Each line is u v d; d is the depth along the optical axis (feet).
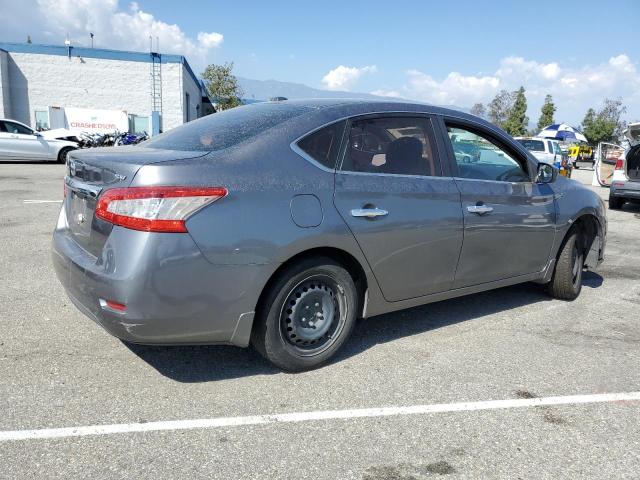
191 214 9.05
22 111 100.53
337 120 11.16
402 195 11.55
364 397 10.27
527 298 16.84
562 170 62.95
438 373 11.40
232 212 9.40
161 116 106.63
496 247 13.57
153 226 8.84
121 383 10.41
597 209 16.43
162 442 8.58
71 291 10.10
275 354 10.60
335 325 11.39
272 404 9.89
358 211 10.81
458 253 12.72
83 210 10.30
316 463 8.23
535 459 8.54
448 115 13.04
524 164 14.47
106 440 8.57
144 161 9.23
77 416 9.20
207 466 8.04
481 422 9.55
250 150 10.05
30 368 10.83
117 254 8.99
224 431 8.96
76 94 102.63
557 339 13.53
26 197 33.37
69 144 61.21
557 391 10.80
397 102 12.40
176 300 9.11
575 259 16.42
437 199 12.12
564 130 109.29
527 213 14.12
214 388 10.39
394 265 11.62
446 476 8.04
